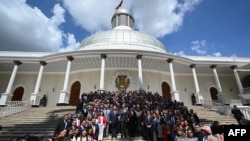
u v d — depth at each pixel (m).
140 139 8.70
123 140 8.60
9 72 24.80
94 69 23.25
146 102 12.20
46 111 14.59
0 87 23.95
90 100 13.06
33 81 24.30
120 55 20.09
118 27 34.59
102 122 8.57
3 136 9.61
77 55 20.06
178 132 6.63
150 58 20.72
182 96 23.95
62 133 6.47
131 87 22.19
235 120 12.74
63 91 19.06
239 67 23.11
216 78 22.23
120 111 9.42
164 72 24.38
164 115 9.30
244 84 25.38
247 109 13.25
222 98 20.97
